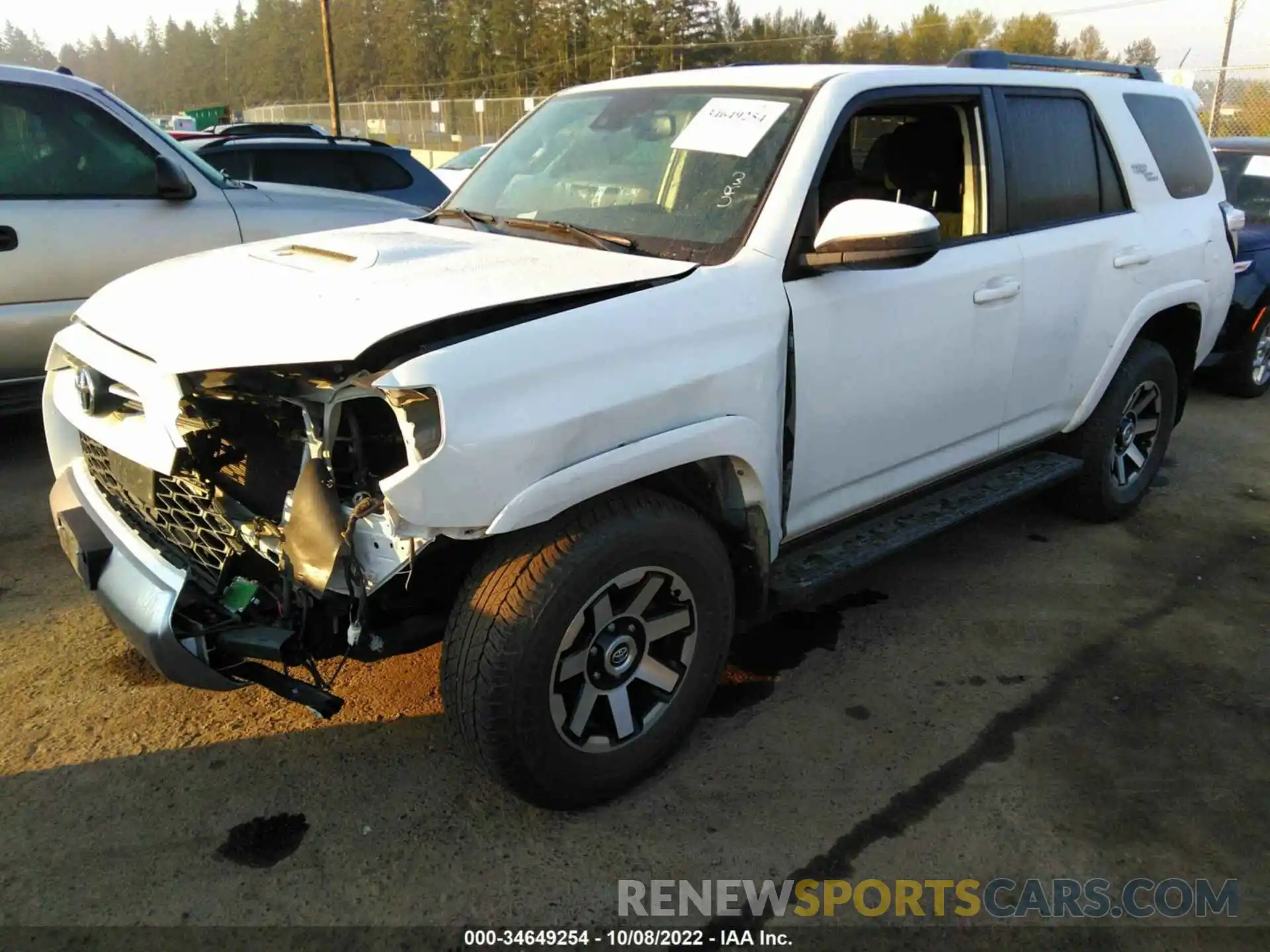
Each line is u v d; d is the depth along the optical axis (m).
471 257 2.78
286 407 2.36
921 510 3.67
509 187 3.57
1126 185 4.29
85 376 2.67
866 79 3.18
